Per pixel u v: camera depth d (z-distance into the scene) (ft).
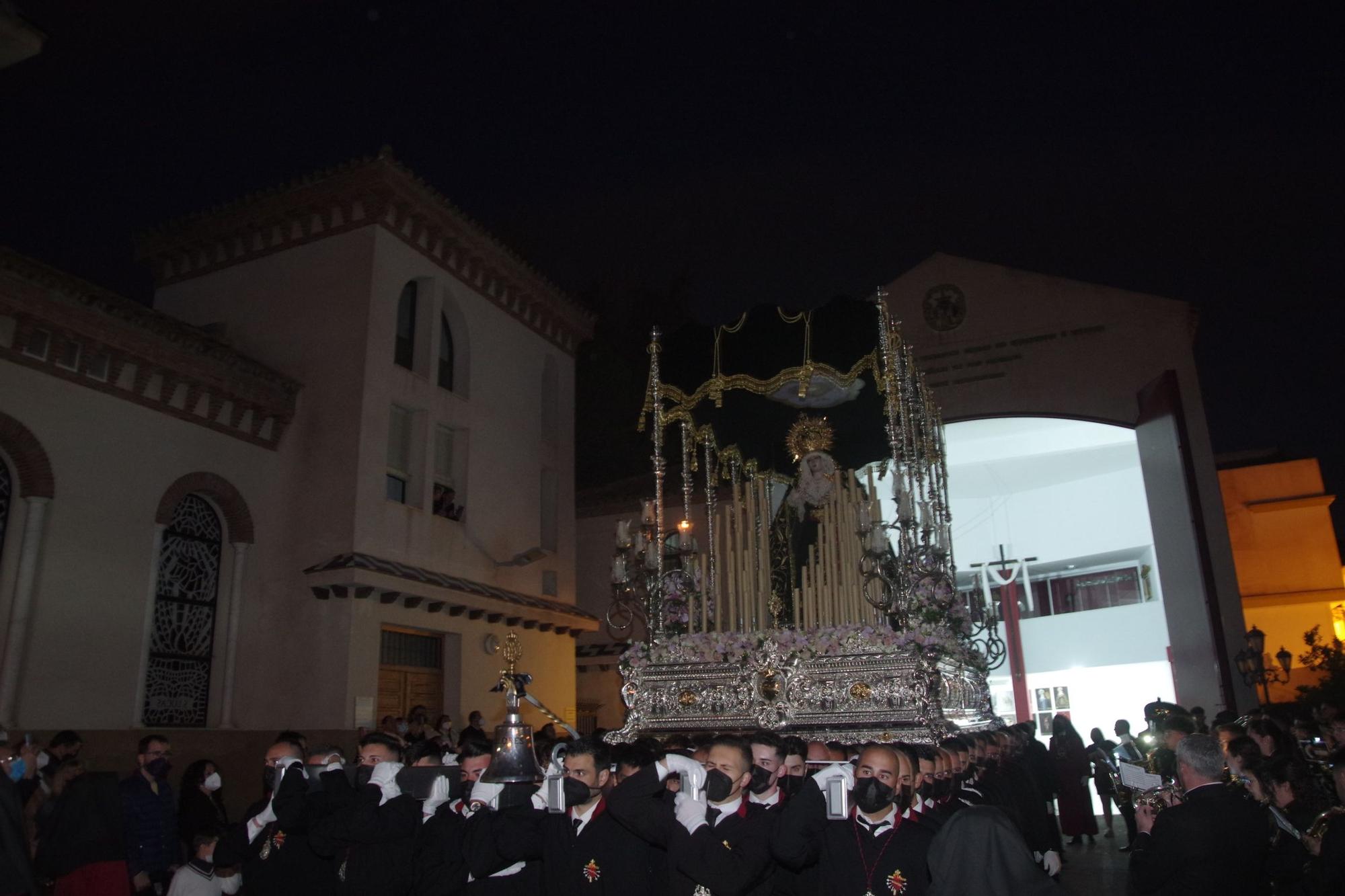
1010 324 77.92
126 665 48.44
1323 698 62.39
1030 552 99.30
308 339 60.75
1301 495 82.48
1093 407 74.59
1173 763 26.11
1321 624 79.30
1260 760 19.86
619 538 38.09
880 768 16.34
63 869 24.89
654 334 40.47
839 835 16.72
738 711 32.30
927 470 40.88
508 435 71.61
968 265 80.28
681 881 15.71
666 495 78.54
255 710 54.95
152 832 30.99
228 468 55.67
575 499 86.22
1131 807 44.62
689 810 15.75
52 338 46.57
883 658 30.76
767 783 17.10
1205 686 63.82
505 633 67.67
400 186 61.62
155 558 50.85
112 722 47.34
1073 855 48.52
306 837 20.44
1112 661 88.02
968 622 39.83
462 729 61.87
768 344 38.34
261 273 63.77
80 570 46.80
